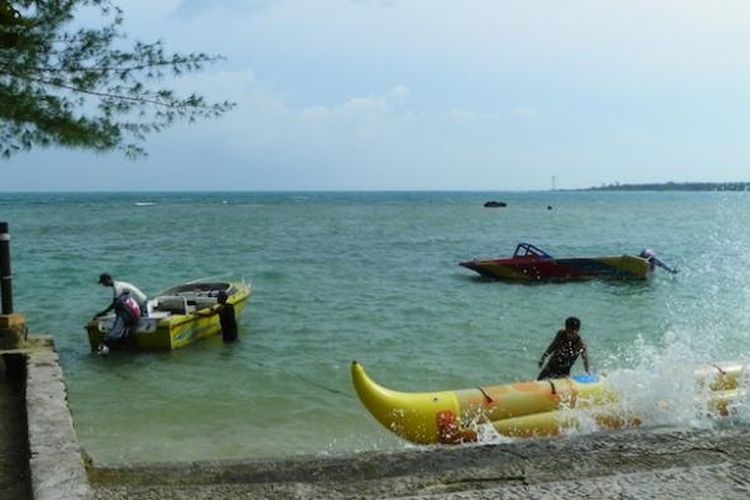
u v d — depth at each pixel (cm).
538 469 447
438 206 12506
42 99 741
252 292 2159
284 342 1437
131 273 2653
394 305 1927
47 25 734
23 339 784
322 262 3083
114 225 6016
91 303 1945
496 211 10025
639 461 459
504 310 1850
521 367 1216
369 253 3553
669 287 2272
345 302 1975
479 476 435
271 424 904
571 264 2367
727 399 721
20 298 2017
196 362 1258
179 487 420
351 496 402
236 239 4456
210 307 1502
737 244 4100
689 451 477
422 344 1412
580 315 1775
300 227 5891
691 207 11275
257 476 466
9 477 452
